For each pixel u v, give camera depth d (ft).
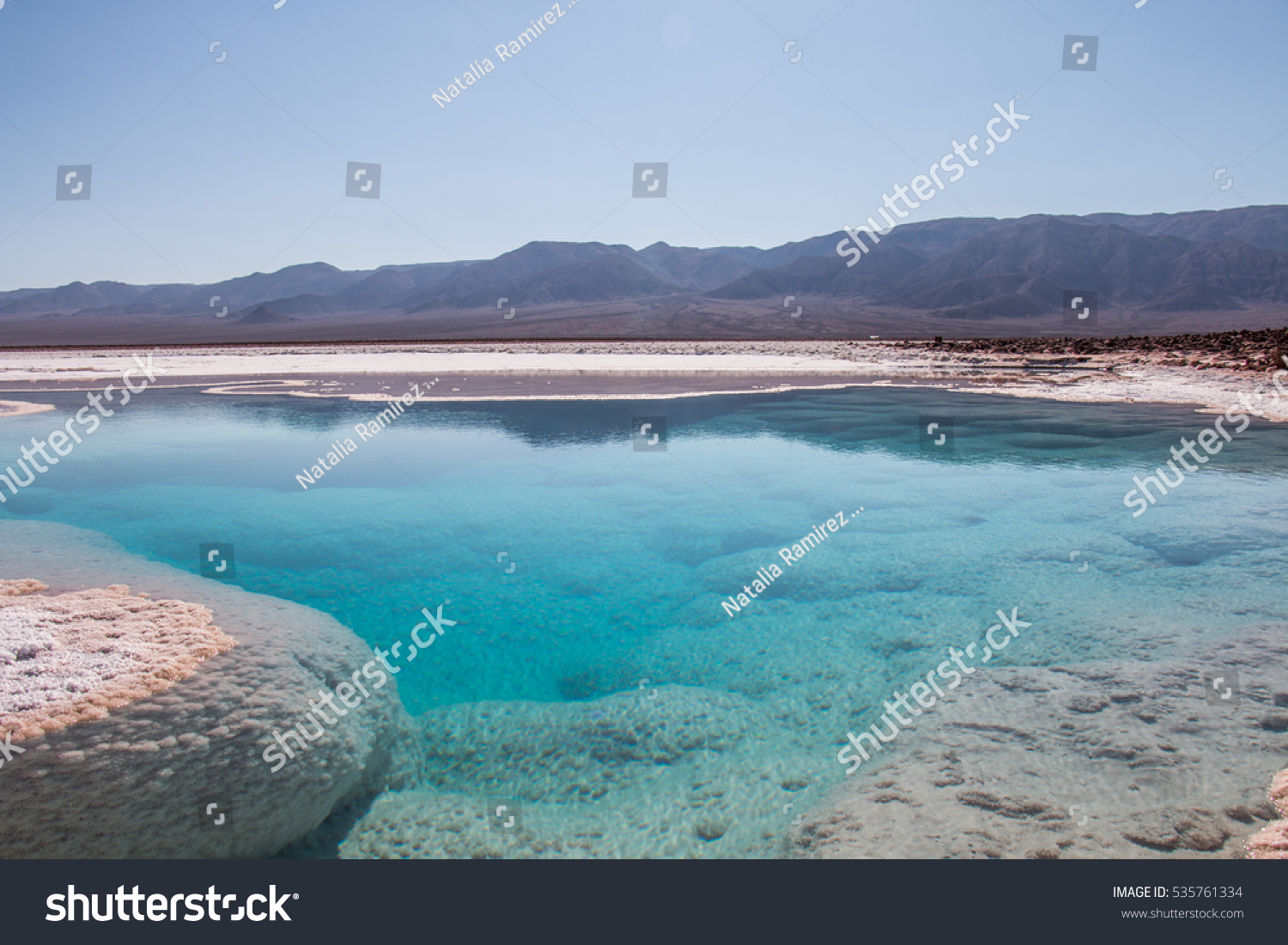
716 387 86.48
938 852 13.06
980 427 57.41
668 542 32.22
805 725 18.13
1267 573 26.43
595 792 15.83
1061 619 23.26
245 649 18.06
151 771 13.44
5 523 32.94
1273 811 13.52
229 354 184.24
